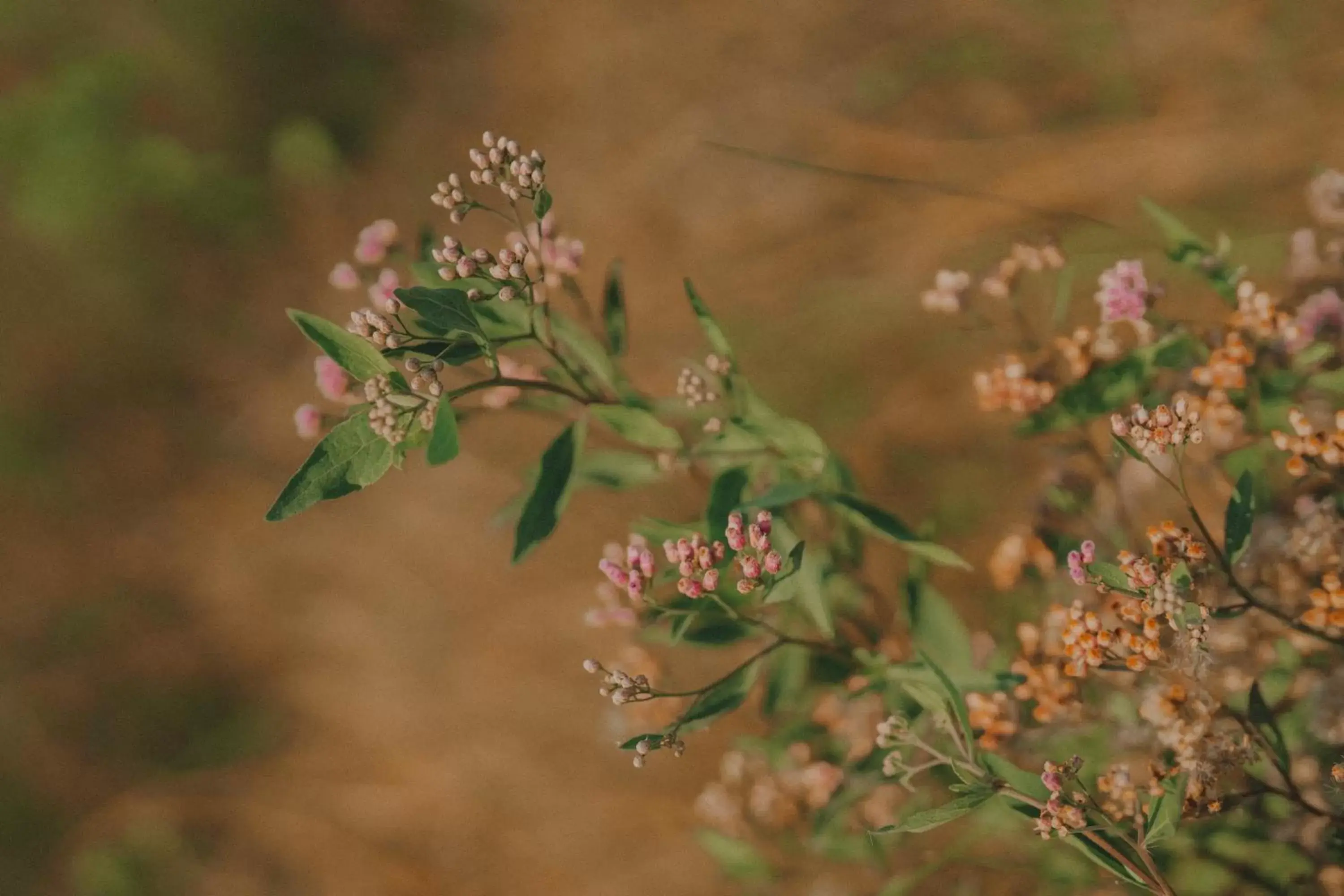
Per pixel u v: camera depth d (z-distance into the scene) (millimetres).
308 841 892
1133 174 895
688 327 982
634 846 836
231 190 1170
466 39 1242
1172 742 607
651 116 1122
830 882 749
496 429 980
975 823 702
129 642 1003
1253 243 826
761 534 617
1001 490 830
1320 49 892
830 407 887
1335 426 655
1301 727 646
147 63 1231
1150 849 640
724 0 1175
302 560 997
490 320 639
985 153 971
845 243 969
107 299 1153
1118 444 607
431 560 959
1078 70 979
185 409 1107
